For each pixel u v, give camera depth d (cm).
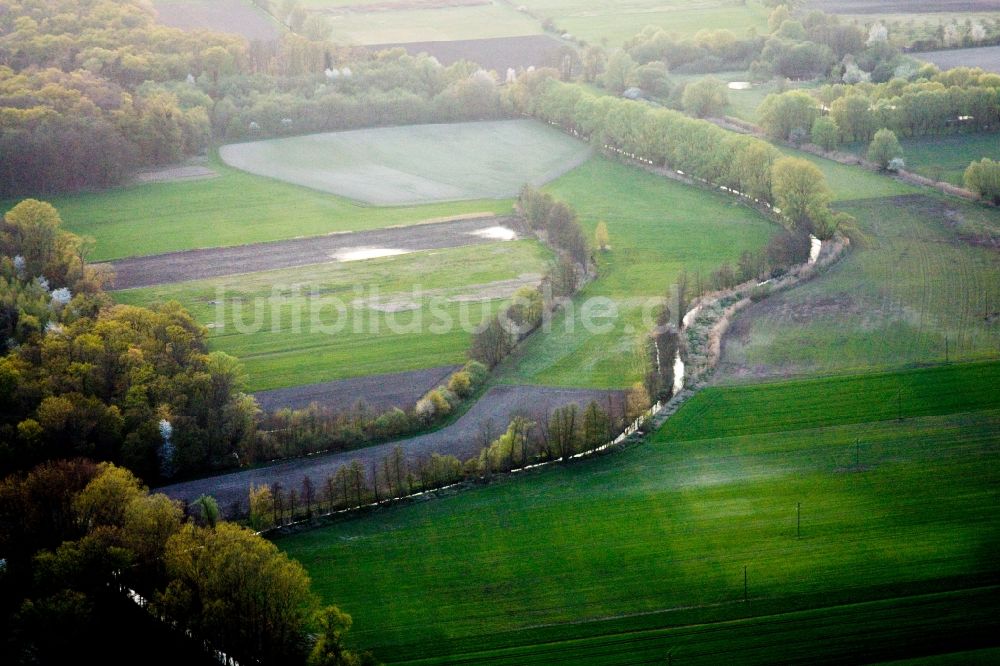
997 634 12050
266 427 16688
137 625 12219
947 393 17162
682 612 12600
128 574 12669
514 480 15275
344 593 13075
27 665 11700
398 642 12288
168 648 11931
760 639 12144
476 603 12850
